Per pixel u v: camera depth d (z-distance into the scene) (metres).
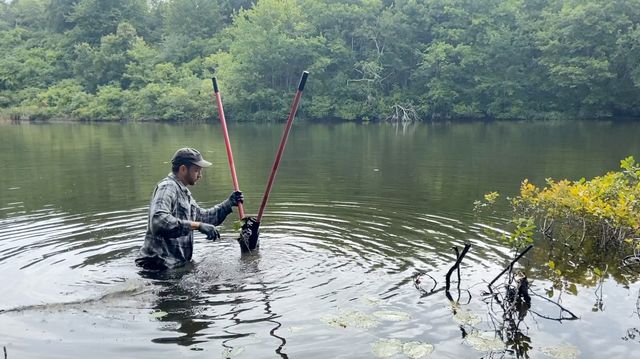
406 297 4.76
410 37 39.75
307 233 6.87
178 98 37.84
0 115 40.50
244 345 3.90
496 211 8.14
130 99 40.47
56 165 13.97
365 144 19.72
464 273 5.36
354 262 5.69
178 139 22.36
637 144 18.06
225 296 4.77
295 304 4.59
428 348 3.84
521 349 3.86
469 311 4.46
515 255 5.93
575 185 6.84
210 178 11.72
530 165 13.35
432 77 38.69
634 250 5.77
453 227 7.18
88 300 4.70
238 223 6.09
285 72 40.38
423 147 18.28
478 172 12.30
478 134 23.95
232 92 38.78
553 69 34.66
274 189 10.23
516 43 36.91
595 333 4.10
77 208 8.53
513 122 33.72
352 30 40.94
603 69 33.41
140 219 7.71
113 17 52.00
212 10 49.94
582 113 35.53
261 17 39.09
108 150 17.70
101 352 3.82
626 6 33.41
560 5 38.09
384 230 7.03
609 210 5.96
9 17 59.28
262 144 20.00
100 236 6.75
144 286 4.99
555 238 6.63
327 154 16.44
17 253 6.04
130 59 46.03
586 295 4.84
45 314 4.43
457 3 39.59
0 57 48.69
